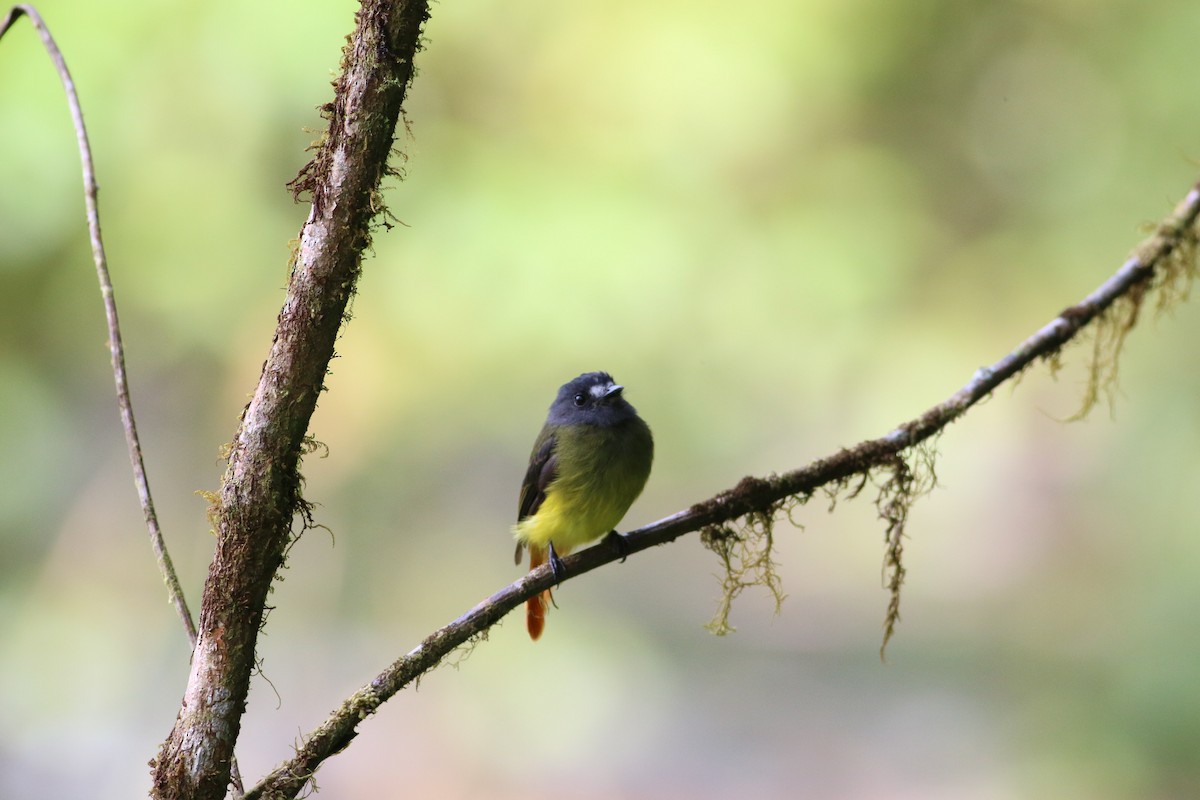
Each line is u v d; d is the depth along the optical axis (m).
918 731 16.05
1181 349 15.23
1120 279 4.70
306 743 4.15
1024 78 16.06
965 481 20.83
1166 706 11.97
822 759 15.52
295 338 3.90
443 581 16.91
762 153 14.52
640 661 17.34
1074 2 15.58
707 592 20.64
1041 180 16.19
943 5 15.03
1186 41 15.23
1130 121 15.68
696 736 16.06
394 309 13.42
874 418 16.00
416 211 13.25
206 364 14.95
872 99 15.38
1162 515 14.73
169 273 13.05
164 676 15.00
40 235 12.40
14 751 13.80
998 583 20.00
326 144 3.92
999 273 16.23
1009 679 17.20
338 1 11.98
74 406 15.45
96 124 12.09
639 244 13.20
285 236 13.26
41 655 14.66
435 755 14.98
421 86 13.71
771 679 17.97
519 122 13.85
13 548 15.04
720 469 18.47
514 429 15.05
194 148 12.52
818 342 14.84
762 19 13.79
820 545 21.77
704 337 14.27
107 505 15.68
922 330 16.11
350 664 15.89
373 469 15.52
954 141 16.09
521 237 12.99
